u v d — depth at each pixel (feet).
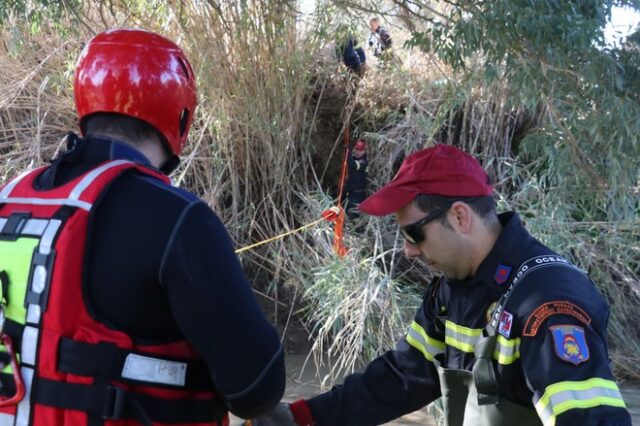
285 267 19.34
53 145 21.21
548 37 8.61
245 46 19.97
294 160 21.80
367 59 24.50
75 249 4.06
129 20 17.79
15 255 4.17
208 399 4.43
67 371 4.04
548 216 18.25
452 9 9.87
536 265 5.29
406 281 19.29
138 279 4.09
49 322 4.04
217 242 4.24
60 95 21.81
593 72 8.91
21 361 4.13
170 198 4.24
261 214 20.86
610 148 9.93
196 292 4.09
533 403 5.07
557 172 12.30
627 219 18.12
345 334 16.78
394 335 16.38
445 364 6.04
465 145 22.20
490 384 5.25
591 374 4.75
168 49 4.75
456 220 5.47
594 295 5.19
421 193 5.47
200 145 20.85
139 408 4.09
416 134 22.35
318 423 6.46
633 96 9.68
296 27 20.99
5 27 19.31
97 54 4.62
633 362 17.84
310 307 18.01
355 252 18.28
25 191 4.46
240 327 4.18
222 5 19.33
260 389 4.30
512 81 9.43
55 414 4.06
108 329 4.07
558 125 10.90
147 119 4.61
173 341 4.24
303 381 16.44
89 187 4.21
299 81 21.17
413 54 22.84
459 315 5.69
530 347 4.95
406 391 6.49
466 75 11.42
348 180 21.54
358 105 23.62
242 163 21.09
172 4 18.08
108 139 4.55
